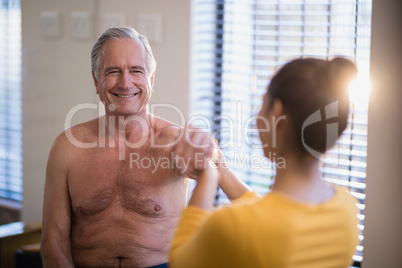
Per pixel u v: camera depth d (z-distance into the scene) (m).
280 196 0.93
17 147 2.07
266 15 2.19
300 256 0.91
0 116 2.04
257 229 0.90
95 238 1.48
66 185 1.48
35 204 2.08
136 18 2.28
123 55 1.40
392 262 1.79
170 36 2.26
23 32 2.06
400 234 1.76
